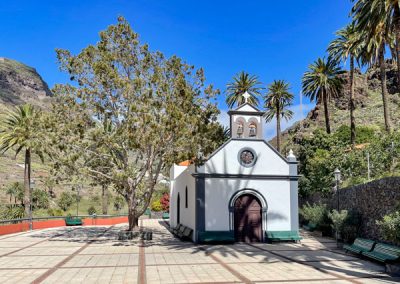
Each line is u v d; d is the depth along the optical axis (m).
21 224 28.83
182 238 22.50
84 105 19.88
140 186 22.06
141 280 11.17
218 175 20.95
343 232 20.23
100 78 19.56
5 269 13.06
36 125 20.95
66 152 20.00
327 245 19.64
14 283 10.80
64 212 52.03
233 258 15.43
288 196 21.77
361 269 12.86
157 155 20.64
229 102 49.31
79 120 19.86
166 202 48.38
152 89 18.77
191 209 22.34
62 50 20.34
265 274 12.02
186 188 24.42
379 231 17.52
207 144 20.08
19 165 80.75
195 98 20.03
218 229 20.61
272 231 21.22
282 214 21.53
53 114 20.34
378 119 59.56
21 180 69.19
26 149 33.81
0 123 36.53
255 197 21.55
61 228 32.31
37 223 31.48
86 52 20.34
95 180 21.98
